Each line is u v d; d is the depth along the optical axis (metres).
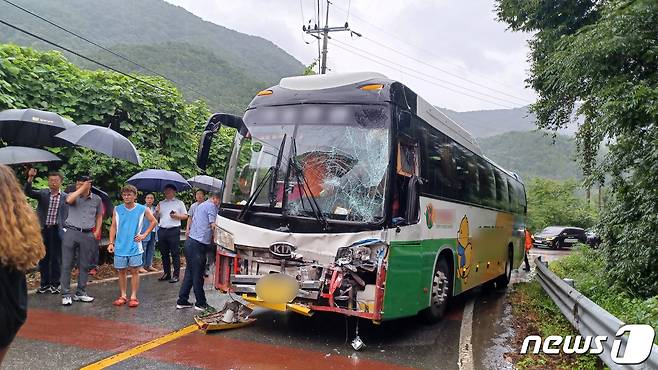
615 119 7.87
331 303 5.84
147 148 12.83
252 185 6.46
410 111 6.66
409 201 6.20
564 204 47.38
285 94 6.75
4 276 2.04
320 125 6.34
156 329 6.41
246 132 6.72
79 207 7.59
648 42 7.96
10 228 2.07
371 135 6.11
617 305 7.73
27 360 5.00
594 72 8.70
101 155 11.02
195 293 7.54
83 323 6.50
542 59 13.13
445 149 8.04
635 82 8.14
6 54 10.00
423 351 6.17
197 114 16.08
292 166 6.23
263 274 6.19
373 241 5.77
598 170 9.80
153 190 11.24
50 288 8.23
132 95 12.27
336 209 5.96
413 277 6.45
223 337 6.20
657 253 8.53
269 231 6.12
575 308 6.59
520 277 16.66
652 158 8.25
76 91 11.24
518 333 7.44
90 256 7.77
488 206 10.72
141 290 8.99
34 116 8.11
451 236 8.13
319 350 5.90
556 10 12.80
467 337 7.05
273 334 6.46
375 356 5.82
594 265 13.81
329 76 6.68
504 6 13.64
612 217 9.96
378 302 5.72
